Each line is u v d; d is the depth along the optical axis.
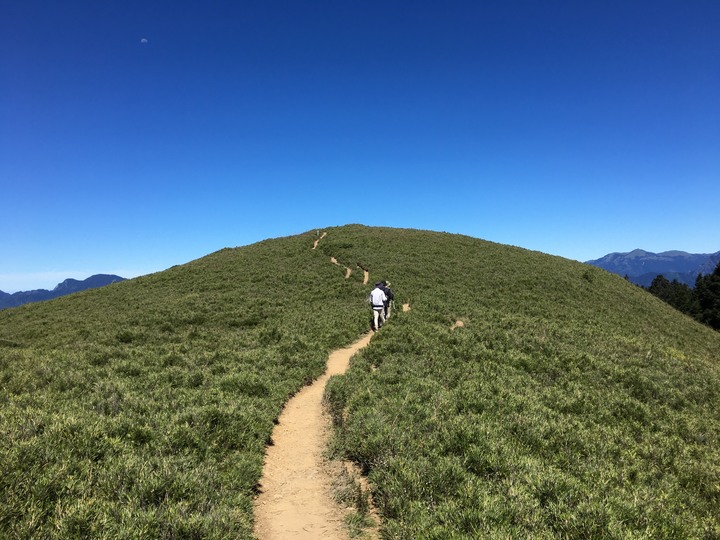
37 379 10.97
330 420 10.12
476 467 6.68
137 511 4.93
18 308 32.88
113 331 20.50
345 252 39.81
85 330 21.45
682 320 34.28
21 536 4.25
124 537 4.48
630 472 7.20
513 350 15.41
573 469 7.05
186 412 8.32
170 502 5.30
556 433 8.38
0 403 8.63
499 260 38.25
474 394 10.12
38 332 23.17
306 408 11.12
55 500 4.93
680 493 6.70
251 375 11.77
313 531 5.72
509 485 6.09
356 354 15.47
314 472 7.57
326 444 8.70
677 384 13.80
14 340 21.62
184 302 26.75
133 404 8.88
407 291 28.58
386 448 7.23
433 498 5.94
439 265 35.72
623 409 10.73
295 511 6.25
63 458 5.74
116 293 33.22
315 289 29.83
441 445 7.20
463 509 5.50
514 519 5.33
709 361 21.52
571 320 24.31
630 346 18.59
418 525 5.27
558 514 5.39
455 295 27.84
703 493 7.03
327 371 14.60
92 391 10.12
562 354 15.34
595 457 7.55
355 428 8.27
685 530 5.43
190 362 13.50
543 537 4.98
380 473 6.63
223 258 41.91
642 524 5.45
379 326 21.17
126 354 15.00
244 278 33.53
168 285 33.94
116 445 6.53
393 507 5.86
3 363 12.84
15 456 5.37
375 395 10.19
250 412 9.02
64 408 8.24
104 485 5.42
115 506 4.96
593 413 10.29
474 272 34.12
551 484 6.09
